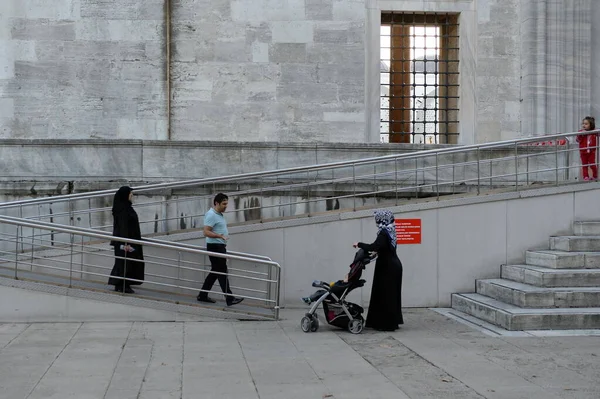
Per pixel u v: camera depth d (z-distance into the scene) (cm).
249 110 1614
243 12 1616
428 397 665
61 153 1349
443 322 1103
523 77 1658
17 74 1568
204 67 1606
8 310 1083
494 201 1270
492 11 1662
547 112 1642
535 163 1420
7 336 971
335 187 1330
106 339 954
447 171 1383
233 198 1304
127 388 698
